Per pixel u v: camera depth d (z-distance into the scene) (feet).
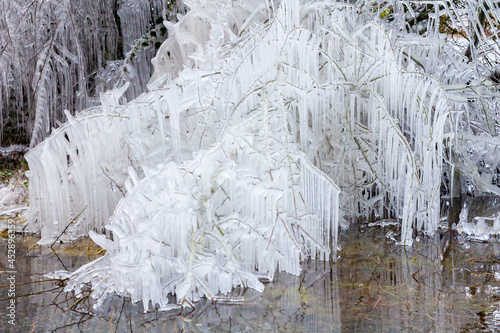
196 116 14.20
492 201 18.33
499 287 10.31
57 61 23.66
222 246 10.73
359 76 15.25
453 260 12.07
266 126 12.32
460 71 18.02
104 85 24.20
